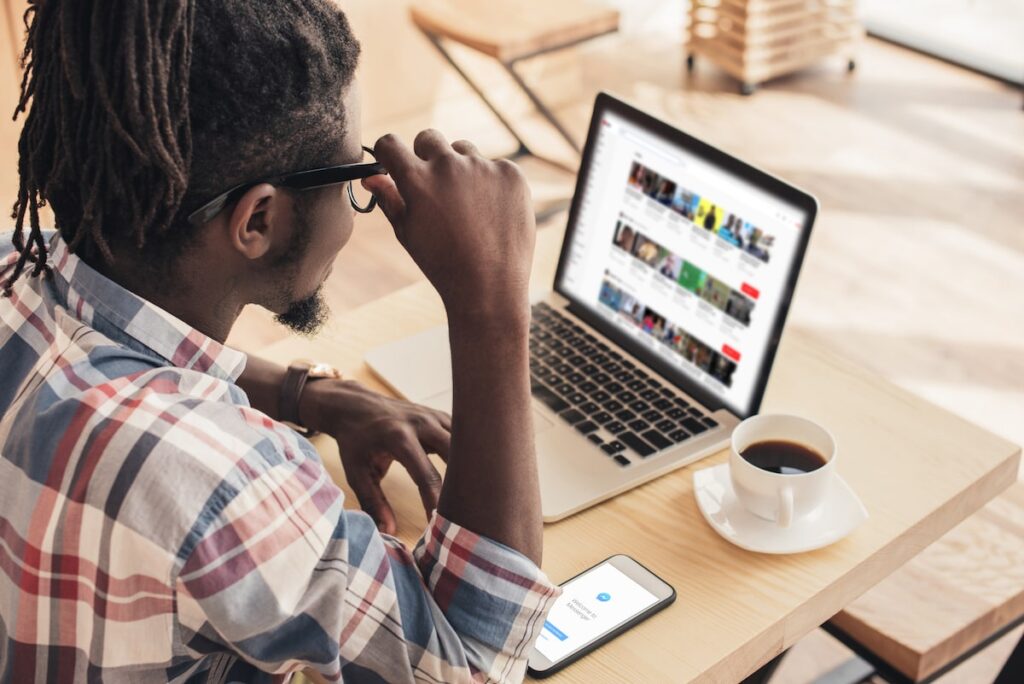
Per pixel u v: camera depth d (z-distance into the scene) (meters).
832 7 3.68
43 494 0.73
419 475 1.07
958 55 3.83
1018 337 2.63
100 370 0.77
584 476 1.11
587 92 3.66
